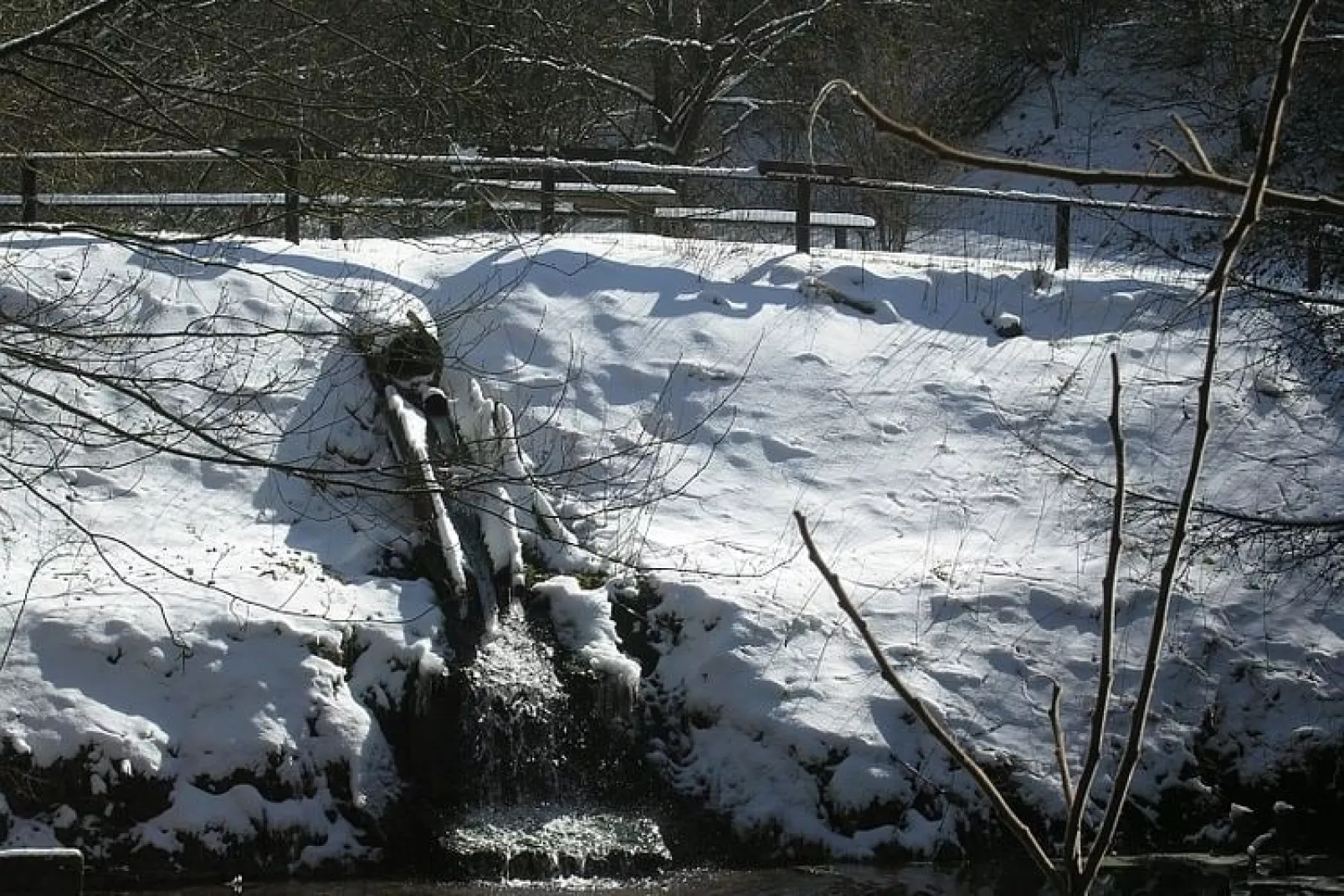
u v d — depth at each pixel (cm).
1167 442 1677
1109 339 1817
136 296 1580
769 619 1353
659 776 1292
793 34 2842
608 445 1584
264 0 1100
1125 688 1343
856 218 1978
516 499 1460
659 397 1656
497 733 1272
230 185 1869
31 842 1134
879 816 1247
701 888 1158
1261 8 2753
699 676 1326
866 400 1695
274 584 1320
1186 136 193
